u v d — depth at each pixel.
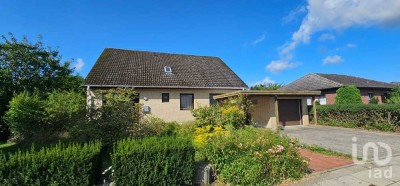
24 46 17.84
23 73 17.78
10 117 11.02
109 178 5.43
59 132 10.68
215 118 10.05
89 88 14.98
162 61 20.03
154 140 5.51
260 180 5.56
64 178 4.58
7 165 4.23
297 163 6.07
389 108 13.61
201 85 17.86
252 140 5.97
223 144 5.76
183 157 5.31
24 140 10.32
